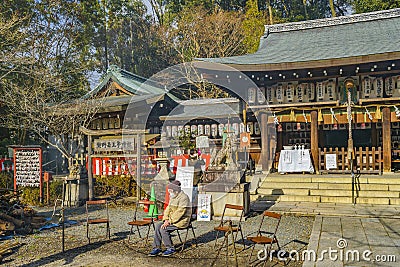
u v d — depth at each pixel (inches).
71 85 876.6
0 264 261.1
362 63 531.8
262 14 1149.1
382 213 393.7
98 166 565.9
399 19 697.0
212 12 1168.8
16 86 659.4
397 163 627.2
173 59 1117.7
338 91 601.0
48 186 529.3
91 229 362.9
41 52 790.5
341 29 724.7
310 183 499.5
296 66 554.9
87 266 253.1
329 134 722.8
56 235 340.8
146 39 1227.9
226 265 248.7
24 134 820.6
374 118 563.8
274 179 522.3
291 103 619.5
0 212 352.5
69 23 938.7
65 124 580.7
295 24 766.5
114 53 1233.4
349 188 479.2
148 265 251.8
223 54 1031.0
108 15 1251.8
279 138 650.2
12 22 682.2
